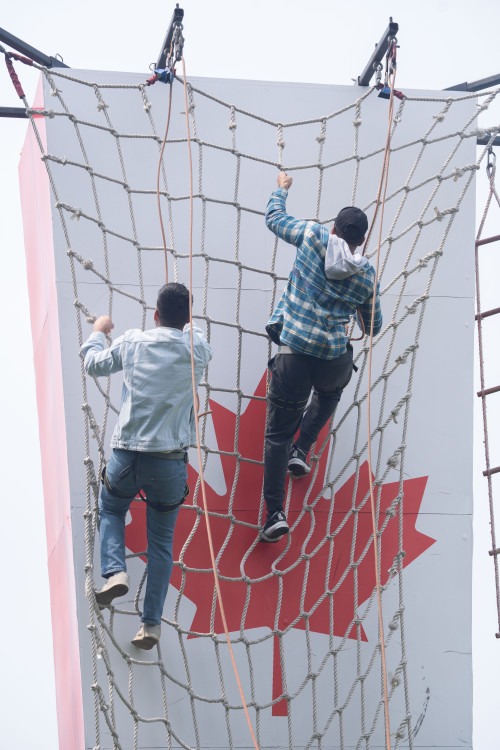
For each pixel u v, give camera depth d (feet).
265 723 38.45
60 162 37.68
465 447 40.91
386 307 40.91
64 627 40.88
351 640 39.24
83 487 37.96
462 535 40.55
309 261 35.40
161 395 33.22
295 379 35.76
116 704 37.42
